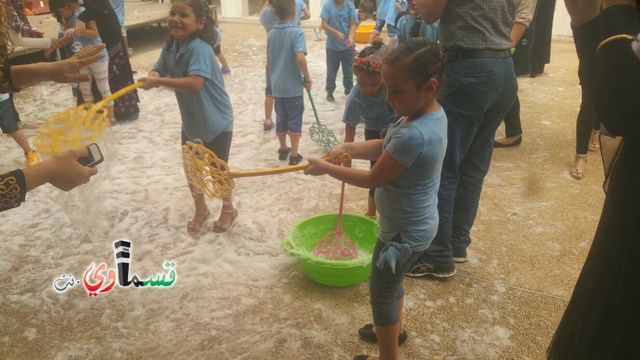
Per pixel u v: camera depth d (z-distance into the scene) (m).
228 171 2.54
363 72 3.21
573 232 3.77
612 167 1.53
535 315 2.95
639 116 1.32
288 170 2.41
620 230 1.45
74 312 3.01
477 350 2.70
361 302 3.06
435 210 2.26
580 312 1.61
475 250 3.55
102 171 3.72
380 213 2.28
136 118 6.00
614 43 1.34
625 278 1.44
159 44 10.06
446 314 2.96
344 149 2.35
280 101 4.71
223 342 2.77
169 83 3.11
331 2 6.13
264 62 8.45
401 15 4.20
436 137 2.06
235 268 3.39
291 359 2.65
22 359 2.68
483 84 2.73
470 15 2.67
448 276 3.20
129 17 9.95
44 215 4.03
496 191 4.36
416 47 1.96
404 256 2.19
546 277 3.28
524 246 3.60
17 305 3.07
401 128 2.07
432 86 1.98
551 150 5.15
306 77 4.60
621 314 1.46
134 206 4.16
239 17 12.13
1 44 2.03
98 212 3.89
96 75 5.47
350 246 3.34
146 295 3.14
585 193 4.33
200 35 3.30
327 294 3.13
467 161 3.16
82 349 2.74
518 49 6.02
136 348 2.74
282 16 4.52
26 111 6.32
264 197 4.29
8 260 3.48
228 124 3.54
